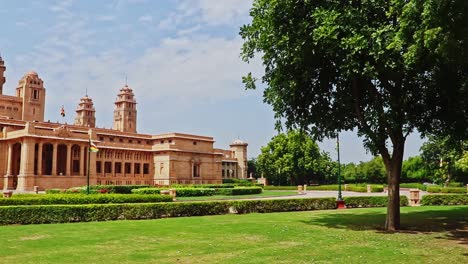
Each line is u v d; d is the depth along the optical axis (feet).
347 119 71.15
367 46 51.39
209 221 75.61
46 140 221.25
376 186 220.64
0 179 223.92
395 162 63.82
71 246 47.73
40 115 316.81
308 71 62.03
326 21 52.80
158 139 315.99
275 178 362.53
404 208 107.55
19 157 234.17
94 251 44.57
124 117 431.43
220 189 177.27
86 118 418.31
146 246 47.78
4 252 43.80
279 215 88.63
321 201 107.65
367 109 63.93
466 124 66.95
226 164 405.59
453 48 42.98
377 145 63.62
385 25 53.06
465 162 164.55
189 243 50.01
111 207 78.95
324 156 367.66
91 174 242.58
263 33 61.57
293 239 53.31
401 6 47.98
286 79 64.39
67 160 231.50
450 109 65.16
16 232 59.31
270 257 41.27
